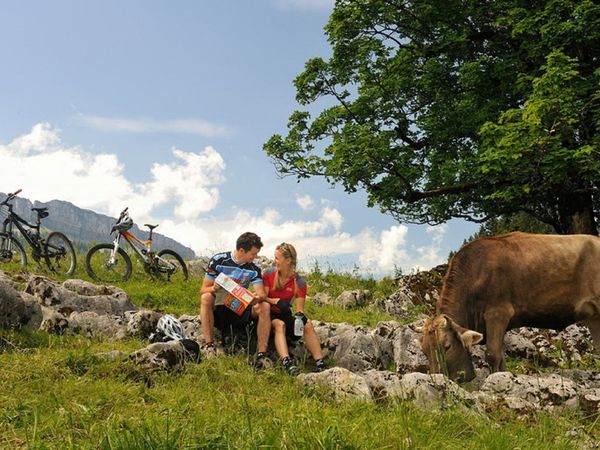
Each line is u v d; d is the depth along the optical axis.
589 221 19.77
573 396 6.62
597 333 9.03
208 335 8.19
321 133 22.31
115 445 4.05
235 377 6.67
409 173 20.52
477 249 8.51
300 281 8.29
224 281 8.02
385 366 8.57
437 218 21.92
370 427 4.88
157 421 4.70
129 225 16.08
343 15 21.73
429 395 6.15
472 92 20.66
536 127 16.12
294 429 4.52
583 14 17.19
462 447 4.82
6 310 8.01
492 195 17.80
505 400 6.36
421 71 22.02
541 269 8.48
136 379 6.25
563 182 18.30
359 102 22.31
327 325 9.45
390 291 16.42
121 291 11.01
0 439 4.42
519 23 18.06
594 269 8.58
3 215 15.95
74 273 15.80
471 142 21.03
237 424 4.71
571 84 17.38
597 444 5.38
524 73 18.61
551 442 5.34
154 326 9.22
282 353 7.60
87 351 6.66
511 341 9.60
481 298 8.34
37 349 7.02
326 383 6.46
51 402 5.23
